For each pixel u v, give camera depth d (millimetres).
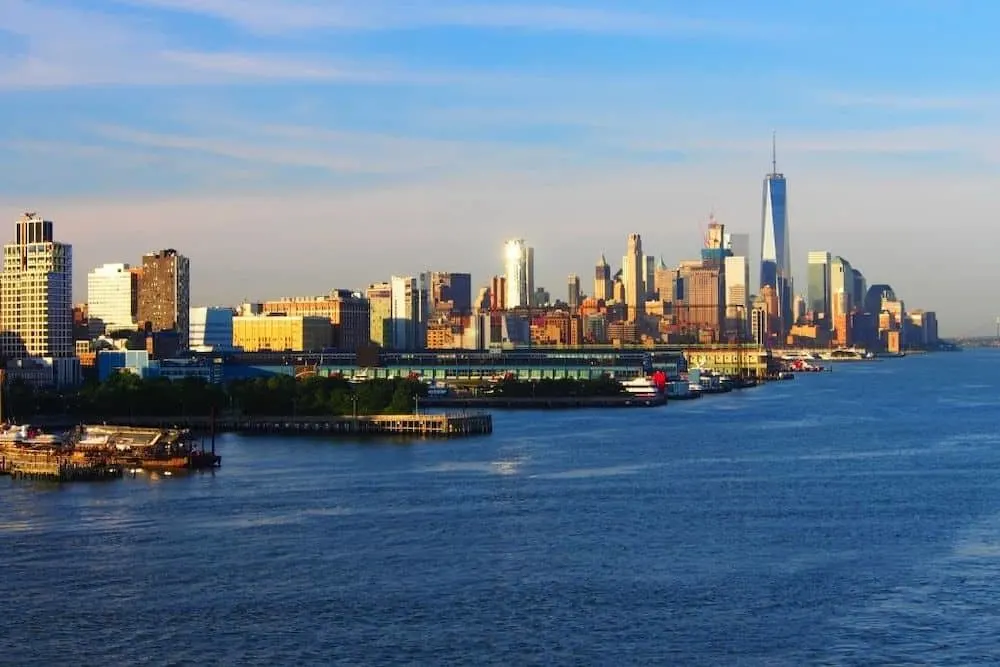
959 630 162375
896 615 168500
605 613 170125
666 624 165500
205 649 157250
